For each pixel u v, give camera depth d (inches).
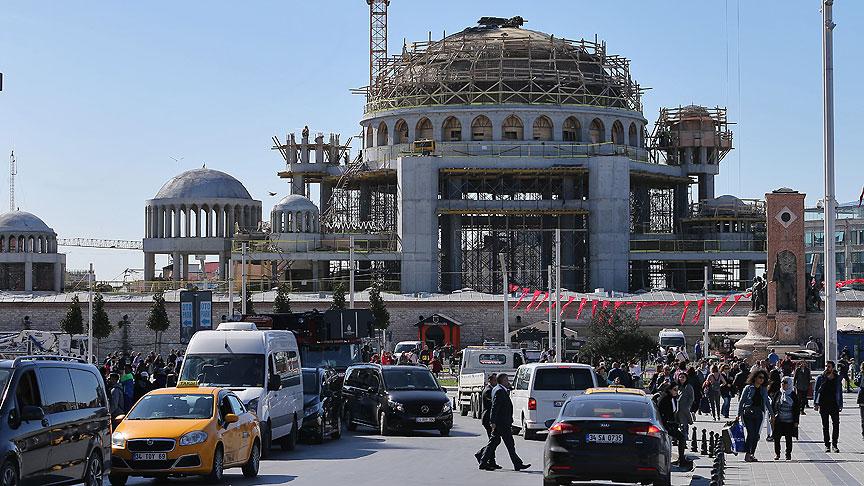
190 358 2113.7
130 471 1621.6
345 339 3432.6
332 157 7746.1
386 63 7618.1
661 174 7514.8
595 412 1523.1
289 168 7677.2
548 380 2475.4
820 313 4416.8
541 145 7175.2
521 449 2284.7
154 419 1676.9
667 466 1505.9
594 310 5910.4
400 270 7101.4
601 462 1476.4
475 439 2559.1
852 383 4249.5
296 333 3326.8
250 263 7618.1
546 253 7416.3
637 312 5782.5
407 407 2620.6
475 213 7047.2
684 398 2228.1
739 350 4466.0
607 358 4638.3
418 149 7199.8
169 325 6545.3
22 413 1310.3
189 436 1630.2
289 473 1825.8
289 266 7268.7
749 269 7465.6
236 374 2085.4
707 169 7790.4
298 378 2301.9
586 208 7086.6
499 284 7377.0
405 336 6550.2
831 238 2765.7
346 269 7288.4
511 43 7317.9
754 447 1984.5
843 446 2251.5
